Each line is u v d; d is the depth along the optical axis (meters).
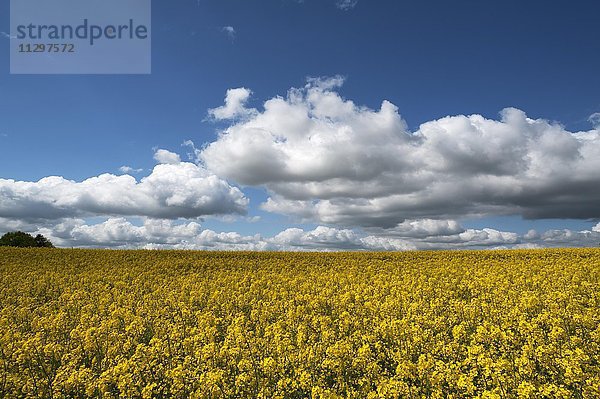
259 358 11.05
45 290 24.44
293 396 9.44
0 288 24.59
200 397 8.94
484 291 19.22
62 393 9.97
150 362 10.91
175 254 41.09
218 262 35.28
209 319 15.31
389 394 8.39
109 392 9.49
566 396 7.66
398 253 41.75
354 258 38.53
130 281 26.58
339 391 9.23
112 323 14.47
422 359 9.37
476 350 9.77
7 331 13.98
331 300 18.20
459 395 8.52
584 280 20.77
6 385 10.12
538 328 11.77
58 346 12.39
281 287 22.56
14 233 80.12
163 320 15.82
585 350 10.39
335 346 10.53
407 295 18.52
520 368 8.91
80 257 38.56
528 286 19.83
